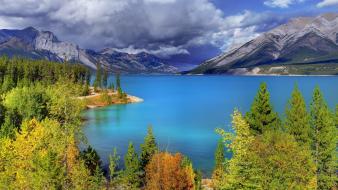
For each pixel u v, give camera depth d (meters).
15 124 85.69
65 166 48.50
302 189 35.28
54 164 42.94
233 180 34.09
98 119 164.00
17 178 44.75
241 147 34.09
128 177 66.56
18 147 51.81
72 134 57.50
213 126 148.62
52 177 41.62
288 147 36.34
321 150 57.12
